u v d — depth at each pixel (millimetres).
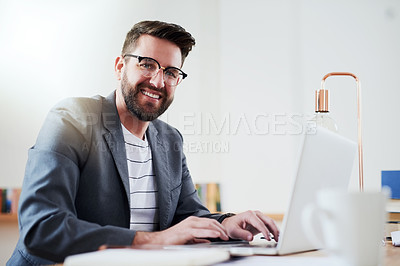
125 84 1335
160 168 1320
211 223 880
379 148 2559
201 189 2602
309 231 538
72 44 2525
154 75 1327
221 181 2660
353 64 2635
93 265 485
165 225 1279
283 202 2639
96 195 1119
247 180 2664
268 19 2738
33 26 2486
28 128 2416
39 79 2463
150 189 1300
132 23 2619
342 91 2631
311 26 2695
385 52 2605
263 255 721
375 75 2605
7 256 2236
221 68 2729
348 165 831
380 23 2623
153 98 1332
